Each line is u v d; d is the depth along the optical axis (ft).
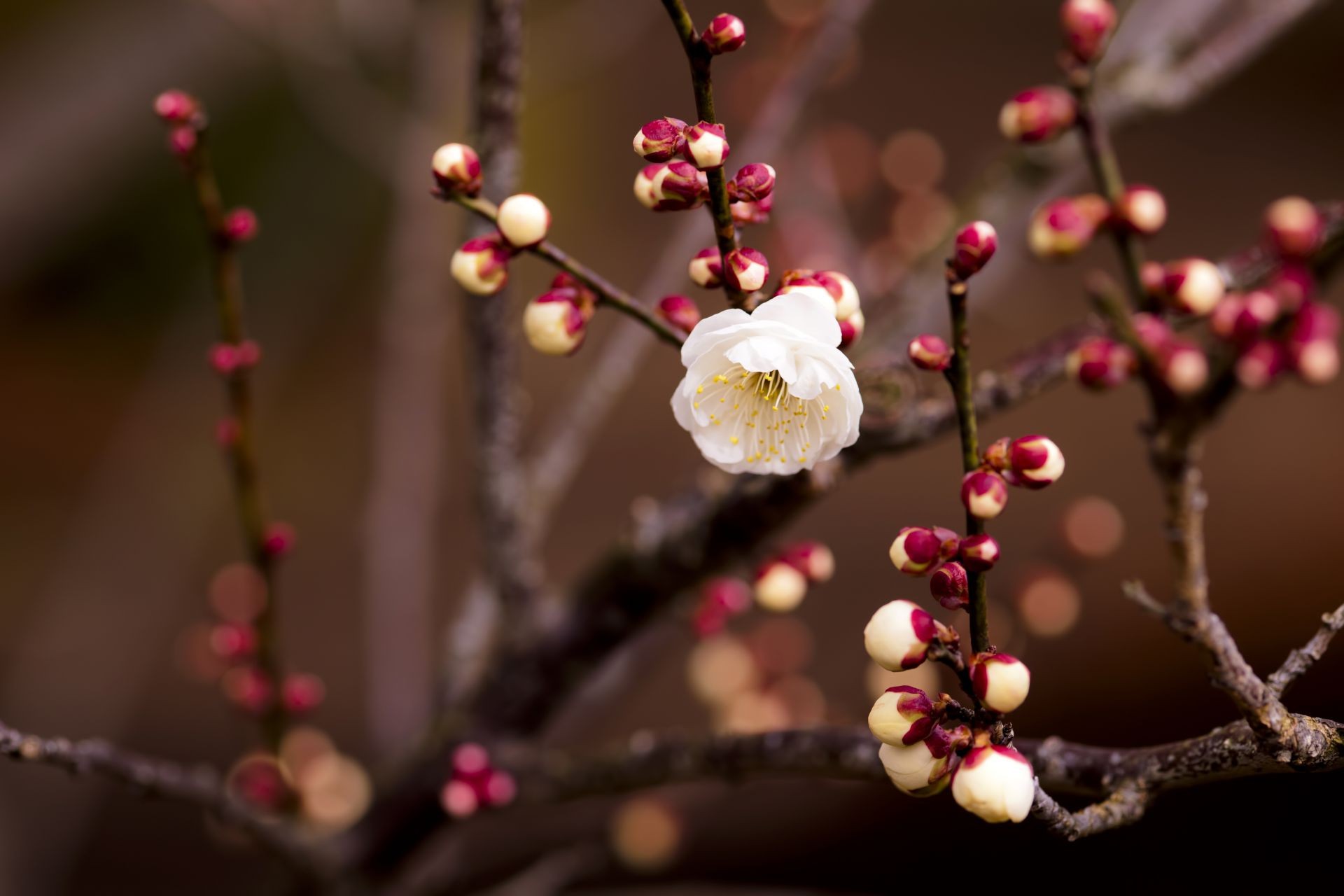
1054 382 1.98
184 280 5.78
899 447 1.99
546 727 2.18
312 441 5.31
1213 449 4.59
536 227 1.80
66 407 5.62
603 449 5.03
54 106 4.30
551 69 3.87
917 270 2.30
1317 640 1.73
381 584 2.59
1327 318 1.74
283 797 2.22
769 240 2.88
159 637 3.96
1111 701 3.65
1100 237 1.87
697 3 5.10
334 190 4.90
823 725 1.96
